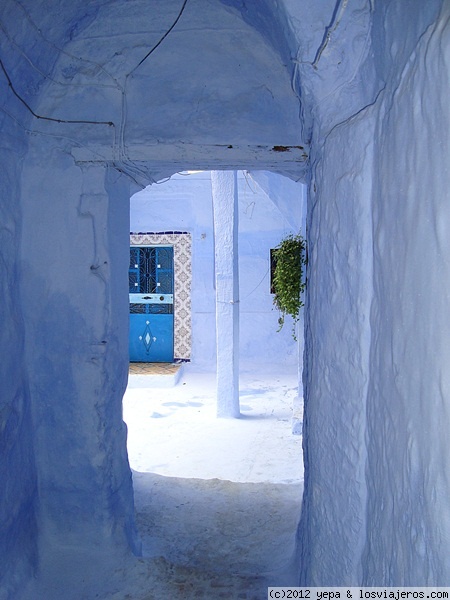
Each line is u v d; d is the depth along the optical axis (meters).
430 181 1.01
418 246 1.08
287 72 2.50
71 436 2.78
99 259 2.74
